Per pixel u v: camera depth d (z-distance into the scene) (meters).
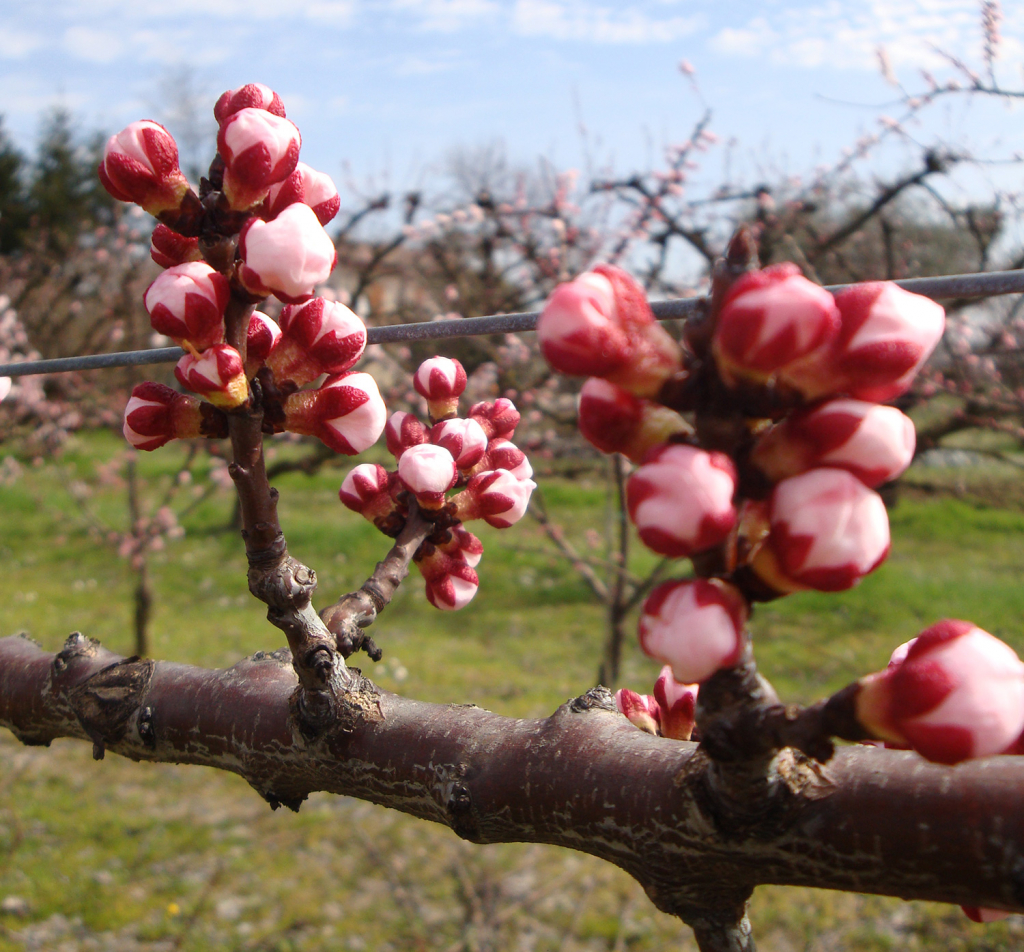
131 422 0.15
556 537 0.90
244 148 0.13
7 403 1.58
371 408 0.15
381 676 1.12
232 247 0.14
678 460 0.10
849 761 0.12
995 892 0.12
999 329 1.00
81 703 0.18
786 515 0.10
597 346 0.11
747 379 0.11
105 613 1.37
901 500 1.83
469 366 1.40
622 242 1.15
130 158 0.13
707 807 0.13
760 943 0.66
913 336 0.10
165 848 0.79
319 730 0.16
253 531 0.15
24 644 0.20
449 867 0.76
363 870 0.76
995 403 0.92
